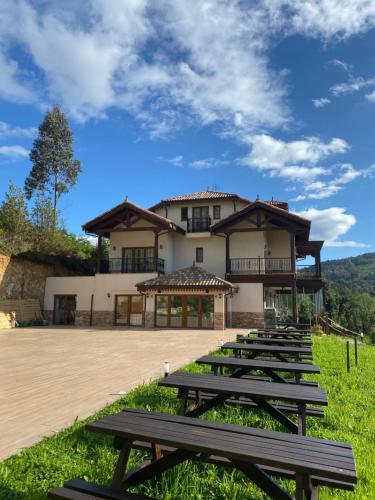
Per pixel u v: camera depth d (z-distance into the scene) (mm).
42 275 21719
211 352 9125
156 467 2422
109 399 4883
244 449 2088
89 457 3131
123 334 14828
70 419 4070
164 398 4867
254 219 21438
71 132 32688
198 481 2775
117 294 20406
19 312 19594
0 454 3145
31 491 2547
